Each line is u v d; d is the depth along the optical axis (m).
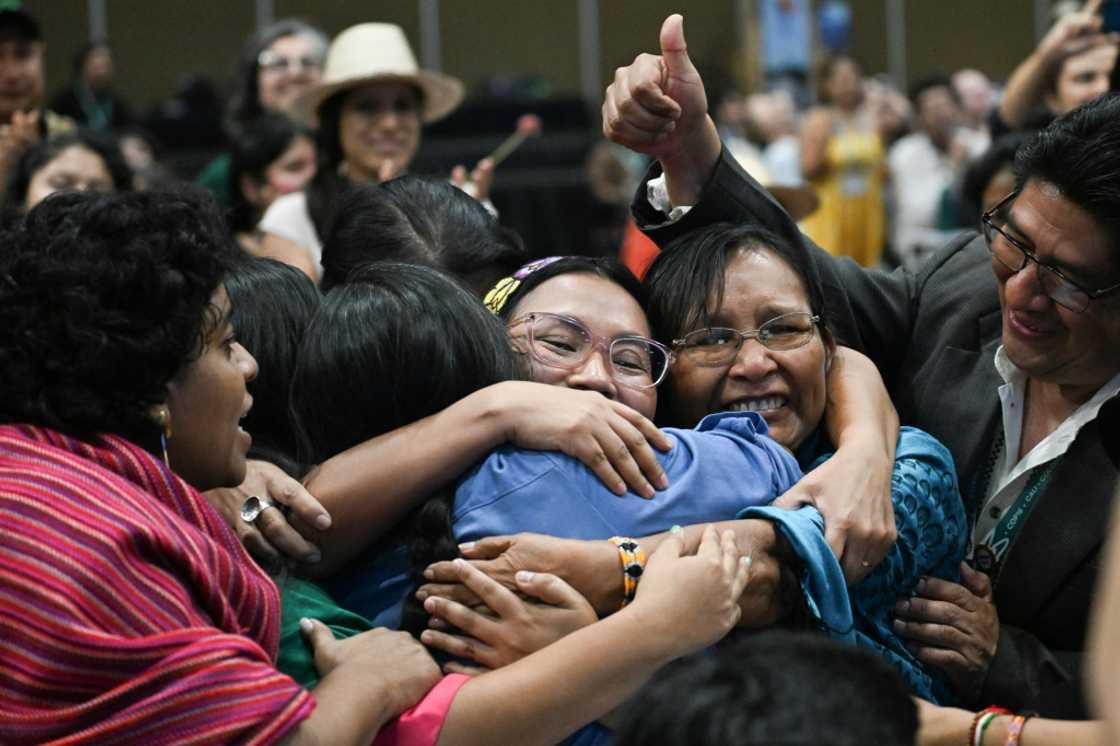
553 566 1.98
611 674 1.87
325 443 2.19
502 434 2.08
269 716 1.70
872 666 1.24
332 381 2.13
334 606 2.06
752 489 2.14
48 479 1.75
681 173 2.65
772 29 11.92
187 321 1.83
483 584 1.97
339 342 2.13
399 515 2.10
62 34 12.82
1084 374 2.34
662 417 2.54
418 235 2.60
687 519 2.08
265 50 6.44
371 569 2.14
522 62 13.73
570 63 13.79
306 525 2.09
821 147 8.34
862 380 2.50
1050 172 2.21
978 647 2.33
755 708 1.18
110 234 1.81
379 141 5.01
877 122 9.34
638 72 2.49
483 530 2.05
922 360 2.72
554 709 1.86
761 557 2.08
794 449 2.44
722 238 2.46
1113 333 2.27
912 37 13.77
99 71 9.41
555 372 2.32
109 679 1.68
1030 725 2.06
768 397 2.42
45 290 1.79
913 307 2.80
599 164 8.80
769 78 11.91
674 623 1.90
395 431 2.12
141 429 1.87
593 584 1.99
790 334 2.41
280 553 2.08
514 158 8.98
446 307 2.15
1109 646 1.16
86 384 1.81
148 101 13.03
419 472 2.06
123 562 1.72
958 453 2.54
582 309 2.35
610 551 2.00
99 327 1.78
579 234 8.94
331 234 2.68
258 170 5.38
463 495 2.09
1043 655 2.35
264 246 4.93
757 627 2.11
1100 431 2.36
